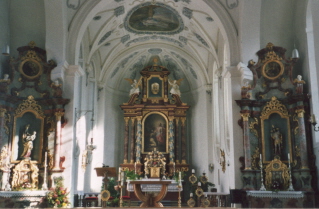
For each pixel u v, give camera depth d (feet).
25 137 50.06
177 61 81.71
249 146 48.14
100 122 74.18
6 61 51.42
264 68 50.42
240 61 50.90
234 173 48.37
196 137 79.20
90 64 69.15
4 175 47.73
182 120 79.51
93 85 71.82
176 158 77.66
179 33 70.44
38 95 51.26
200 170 76.38
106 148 77.10
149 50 79.41
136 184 43.39
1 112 48.29
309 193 44.78
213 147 72.49
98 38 64.54
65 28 51.57
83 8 52.75
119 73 81.87
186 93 83.92
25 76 51.24
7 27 52.54
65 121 50.26
